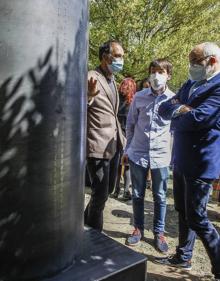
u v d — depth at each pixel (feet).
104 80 9.57
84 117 6.69
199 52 8.13
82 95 6.45
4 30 5.32
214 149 8.14
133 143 11.17
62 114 5.91
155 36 39.75
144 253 10.82
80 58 6.24
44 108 5.66
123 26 37.29
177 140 8.59
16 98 5.47
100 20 39.01
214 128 8.08
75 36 6.00
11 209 5.70
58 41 5.68
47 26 5.50
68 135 6.09
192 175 8.26
